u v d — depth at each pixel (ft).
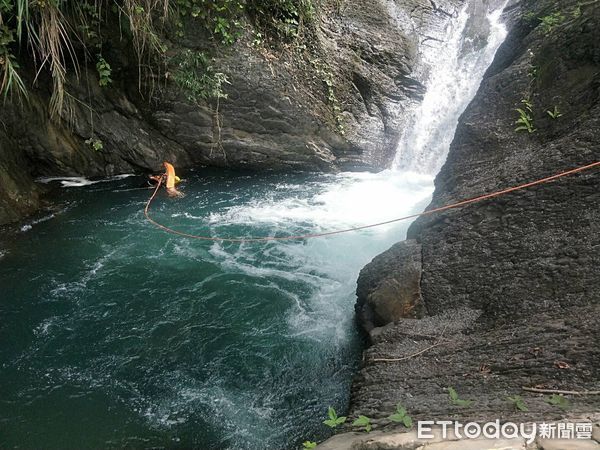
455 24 35.81
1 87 23.54
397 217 25.88
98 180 28.76
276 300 19.98
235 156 29.94
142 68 27.04
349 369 16.57
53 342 17.66
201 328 18.48
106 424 14.58
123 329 18.35
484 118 20.83
